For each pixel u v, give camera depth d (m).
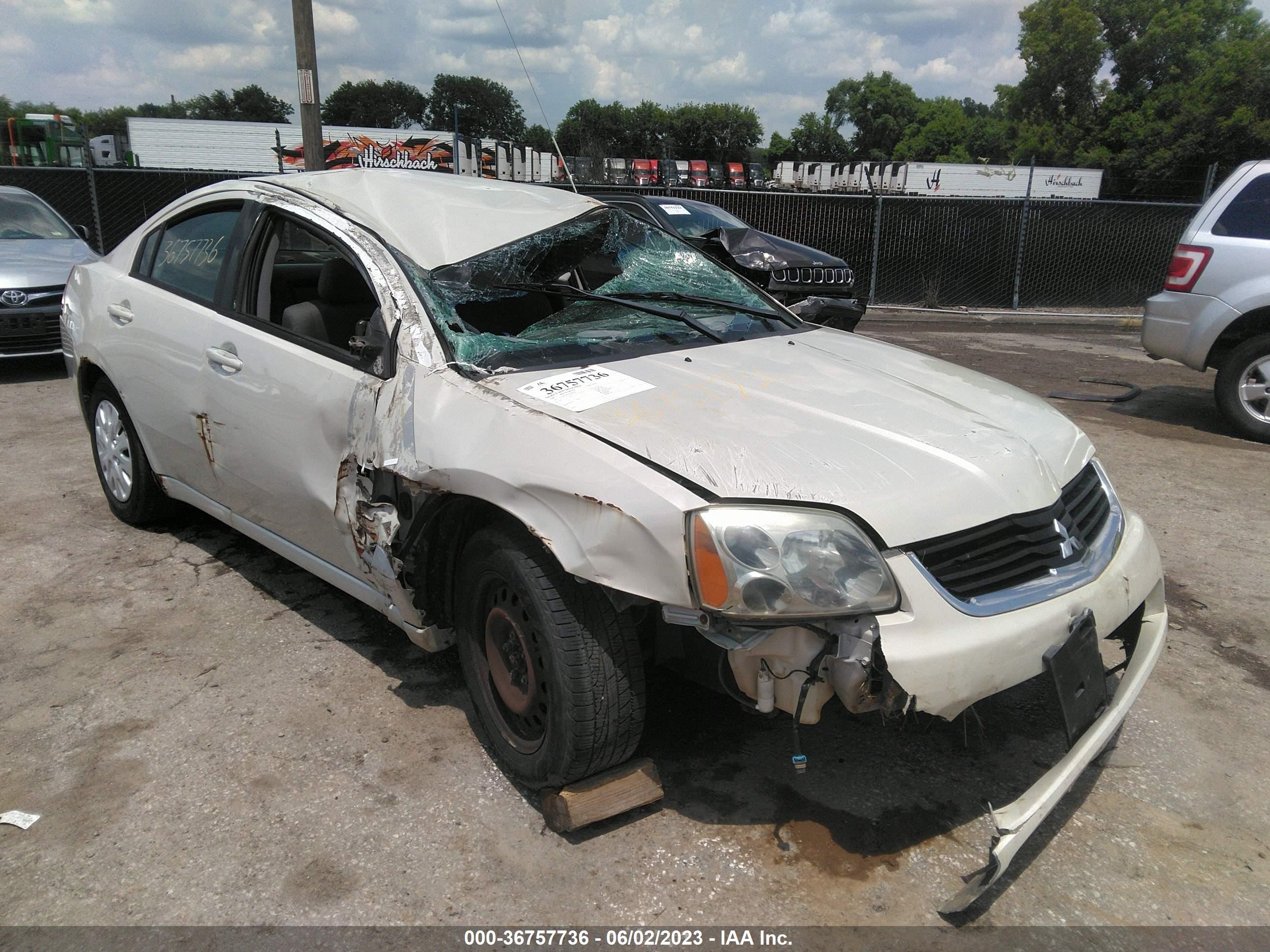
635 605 2.27
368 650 3.36
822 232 14.73
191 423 3.55
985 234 14.80
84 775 2.64
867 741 2.84
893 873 2.30
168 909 2.16
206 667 3.23
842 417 2.47
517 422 2.38
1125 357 10.46
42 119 24.48
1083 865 2.35
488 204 3.38
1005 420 2.68
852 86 92.44
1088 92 51.47
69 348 4.42
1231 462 6.01
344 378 2.83
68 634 3.45
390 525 2.66
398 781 2.63
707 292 3.59
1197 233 6.72
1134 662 2.59
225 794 2.57
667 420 2.38
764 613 2.02
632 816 2.50
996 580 2.23
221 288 3.45
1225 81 38.34
